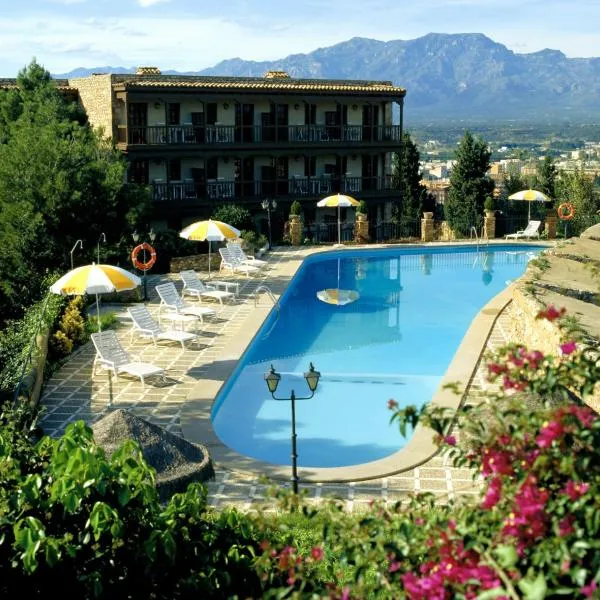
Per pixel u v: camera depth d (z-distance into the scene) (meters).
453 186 48.25
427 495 5.57
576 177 42.47
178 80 40.66
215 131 38.84
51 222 25.39
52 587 6.34
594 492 4.35
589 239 24.16
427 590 4.21
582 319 14.84
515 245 36.62
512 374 5.10
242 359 19.00
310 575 5.54
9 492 6.64
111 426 11.84
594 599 3.74
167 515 6.46
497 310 22.47
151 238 26.33
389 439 14.98
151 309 23.47
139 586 6.41
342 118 42.50
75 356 18.77
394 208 52.84
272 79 44.66
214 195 38.88
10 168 25.58
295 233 35.59
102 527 6.05
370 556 4.92
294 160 42.59
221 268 29.14
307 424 15.72
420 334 22.69
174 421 14.62
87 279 16.05
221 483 12.04
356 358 20.30
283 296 25.59
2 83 40.16
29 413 9.92
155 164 38.19
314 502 11.37
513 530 4.30
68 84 41.69
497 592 3.90
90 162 27.23
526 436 4.68
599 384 12.19
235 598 5.57
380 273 31.59
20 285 23.16
